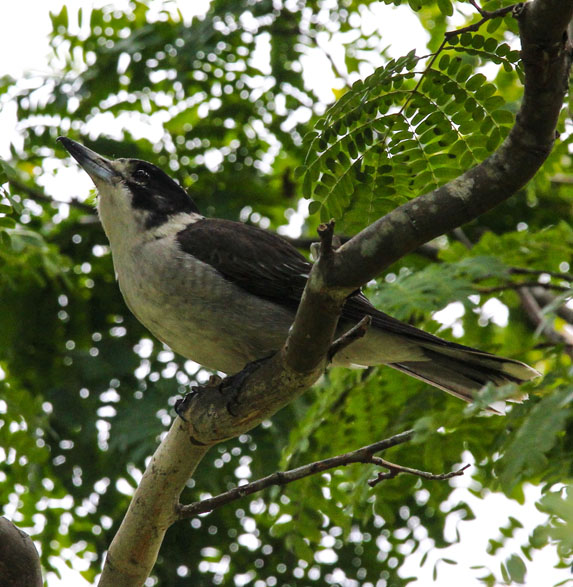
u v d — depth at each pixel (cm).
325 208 717
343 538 1077
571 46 540
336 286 593
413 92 679
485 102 673
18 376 1215
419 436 710
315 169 704
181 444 744
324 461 759
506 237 1154
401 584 1169
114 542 785
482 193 564
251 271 869
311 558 1049
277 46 1309
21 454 1145
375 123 690
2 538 650
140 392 1172
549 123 545
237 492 764
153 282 862
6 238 901
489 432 985
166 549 1188
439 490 1056
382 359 895
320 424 1107
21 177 1323
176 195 945
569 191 1338
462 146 697
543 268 1196
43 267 1199
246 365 793
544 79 529
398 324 857
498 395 684
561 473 764
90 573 1206
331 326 622
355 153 694
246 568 1206
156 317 872
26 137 1288
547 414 664
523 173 560
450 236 1346
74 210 1353
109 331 1249
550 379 802
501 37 819
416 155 705
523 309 1297
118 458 1151
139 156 1297
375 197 723
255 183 1337
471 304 1007
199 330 859
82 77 1293
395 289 1030
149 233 897
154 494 757
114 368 1185
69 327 1235
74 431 1180
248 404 705
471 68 663
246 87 1320
